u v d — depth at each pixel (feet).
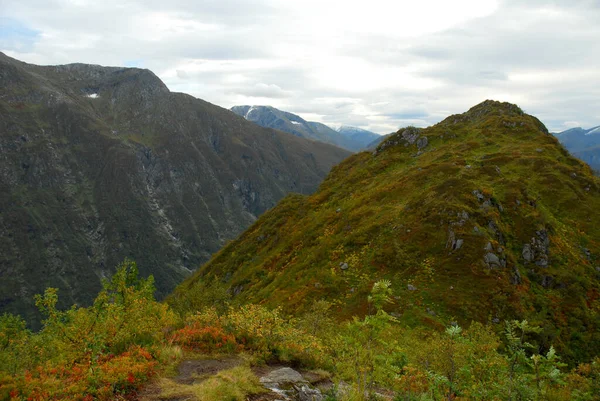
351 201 224.53
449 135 280.92
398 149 289.74
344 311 126.21
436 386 36.47
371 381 36.70
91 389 34.94
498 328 108.27
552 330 113.39
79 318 47.60
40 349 52.95
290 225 259.60
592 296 130.21
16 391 33.35
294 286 158.71
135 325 51.29
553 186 184.55
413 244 145.89
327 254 170.30
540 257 139.95
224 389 36.78
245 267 251.19
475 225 141.28
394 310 117.60
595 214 169.58
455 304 117.08
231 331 55.16
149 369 40.29
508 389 32.07
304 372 48.62
